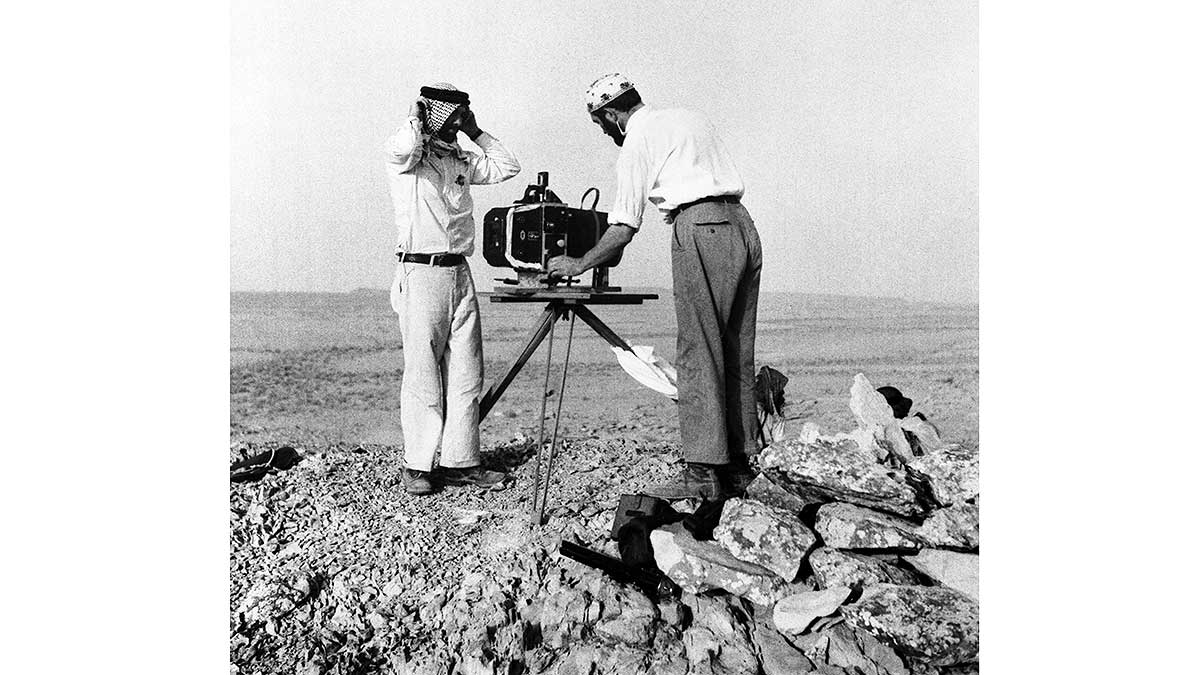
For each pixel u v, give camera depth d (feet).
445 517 12.21
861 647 9.91
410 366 12.65
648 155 11.44
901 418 12.82
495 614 10.31
